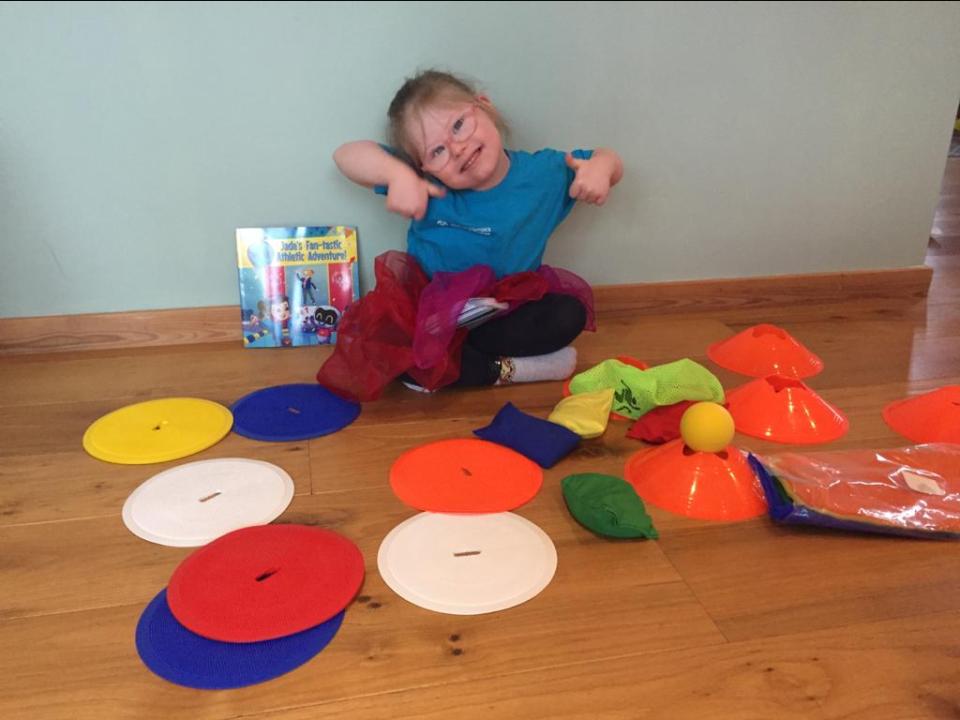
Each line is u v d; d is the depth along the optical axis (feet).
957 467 3.73
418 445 4.08
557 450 3.92
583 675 2.65
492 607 2.93
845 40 5.54
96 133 4.83
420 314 4.47
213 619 2.85
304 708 2.53
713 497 3.51
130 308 5.27
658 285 5.87
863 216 6.11
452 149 4.49
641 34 5.22
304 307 5.29
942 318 5.87
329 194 5.22
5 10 4.49
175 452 3.97
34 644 2.78
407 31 4.94
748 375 4.91
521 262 4.94
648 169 5.59
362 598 2.97
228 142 4.99
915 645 2.78
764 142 5.71
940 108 5.91
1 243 4.96
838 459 3.79
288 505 3.55
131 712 2.52
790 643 2.78
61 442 4.11
